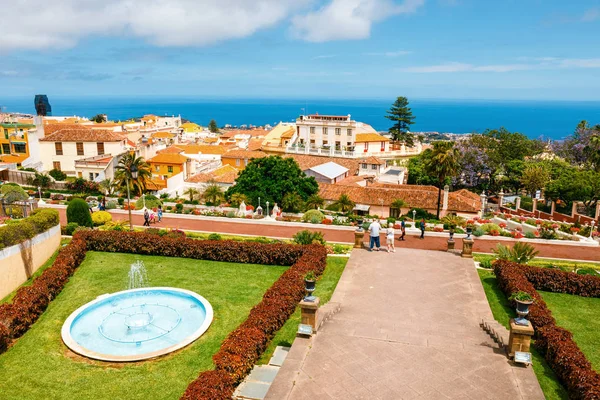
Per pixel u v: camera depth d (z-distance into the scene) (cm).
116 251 2953
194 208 4938
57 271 2339
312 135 8538
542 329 1664
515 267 2353
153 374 1595
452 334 1723
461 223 4084
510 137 8056
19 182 6094
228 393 1352
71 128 7394
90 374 1596
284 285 2069
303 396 1301
